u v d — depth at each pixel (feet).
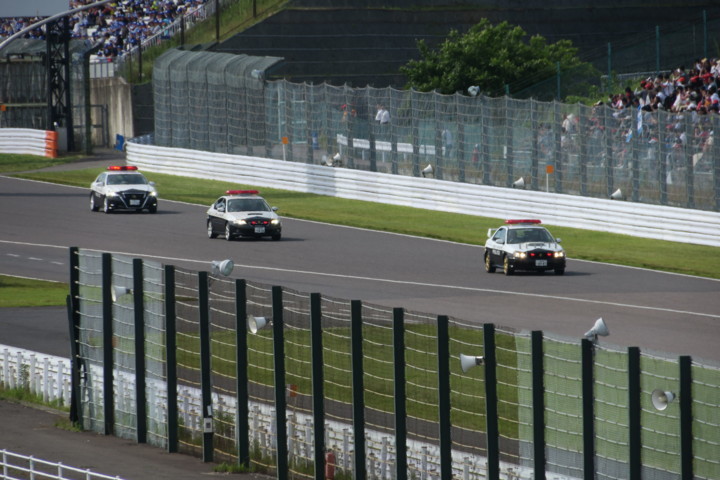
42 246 448.24
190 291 186.91
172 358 186.91
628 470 135.13
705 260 402.11
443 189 523.70
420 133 535.19
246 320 175.32
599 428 138.51
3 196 577.02
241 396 175.32
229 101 625.82
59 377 227.40
